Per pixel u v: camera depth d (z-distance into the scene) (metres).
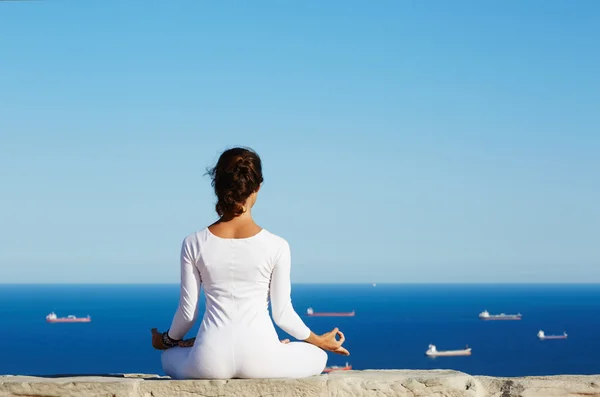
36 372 70.00
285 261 3.85
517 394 3.99
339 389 3.78
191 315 3.89
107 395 3.76
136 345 98.75
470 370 79.56
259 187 3.88
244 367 3.75
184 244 3.89
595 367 82.81
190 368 3.82
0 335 117.06
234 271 3.79
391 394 3.84
